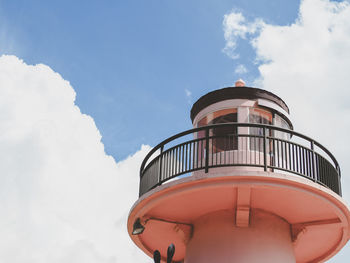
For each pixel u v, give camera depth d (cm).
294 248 1264
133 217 1217
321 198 1093
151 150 1228
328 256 1321
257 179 1059
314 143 1159
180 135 1160
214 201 1159
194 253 1197
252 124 1104
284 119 1341
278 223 1201
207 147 1106
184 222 1252
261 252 1145
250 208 1184
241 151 1205
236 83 1391
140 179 1285
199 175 1076
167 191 1116
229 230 1171
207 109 1335
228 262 1138
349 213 1141
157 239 1335
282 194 1104
